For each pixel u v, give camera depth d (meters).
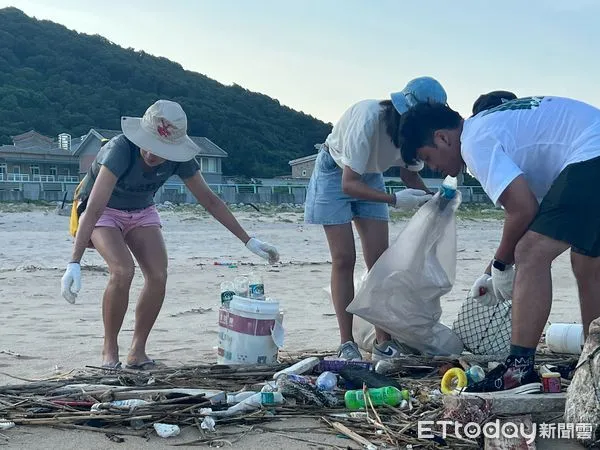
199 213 26.22
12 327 6.19
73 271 4.23
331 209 4.70
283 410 3.45
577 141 3.34
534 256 3.27
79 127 79.31
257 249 4.82
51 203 30.59
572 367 3.91
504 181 3.27
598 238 3.27
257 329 4.25
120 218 4.61
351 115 4.58
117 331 4.55
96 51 94.62
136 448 3.01
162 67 97.00
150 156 4.46
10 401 3.58
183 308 7.34
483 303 4.03
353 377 3.76
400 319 4.43
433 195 4.61
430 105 3.89
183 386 3.83
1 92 79.69
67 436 3.16
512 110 3.51
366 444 3.01
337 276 4.75
